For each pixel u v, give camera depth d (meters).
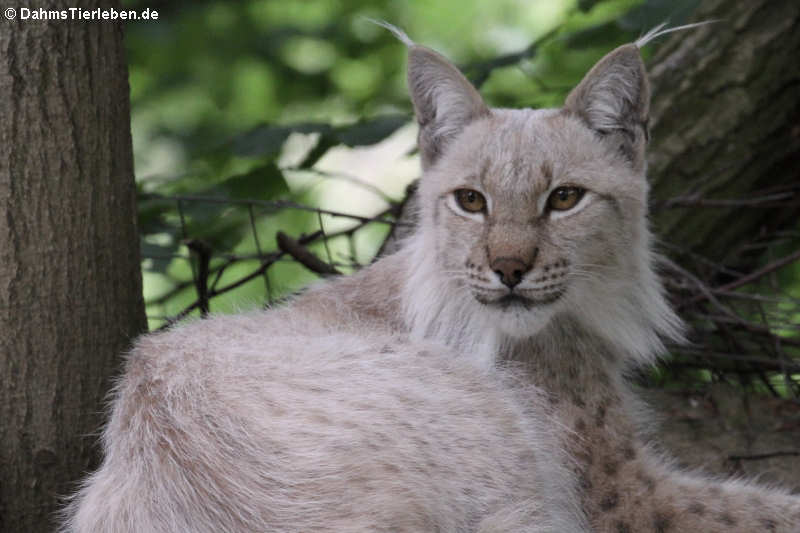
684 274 10.77
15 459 7.25
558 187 7.90
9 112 6.99
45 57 7.08
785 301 10.77
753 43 12.77
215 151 12.30
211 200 10.97
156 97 17.98
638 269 8.58
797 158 13.11
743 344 11.61
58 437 7.34
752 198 12.88
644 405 9.06
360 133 11.59
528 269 7.75
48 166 7.15
